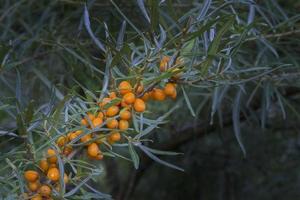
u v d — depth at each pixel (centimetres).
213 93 59
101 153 45
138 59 46
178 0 65
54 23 74
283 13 64
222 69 47
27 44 66
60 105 43
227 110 91
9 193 43
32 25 78
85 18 47
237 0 50
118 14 67
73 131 44
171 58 44
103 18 67
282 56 73
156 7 43
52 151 44
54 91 46
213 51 43
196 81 46
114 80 45
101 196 46
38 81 72
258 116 91
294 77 62
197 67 45
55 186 44
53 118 44
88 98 45
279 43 65
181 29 45
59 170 43
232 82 54
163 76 43
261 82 64
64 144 44
